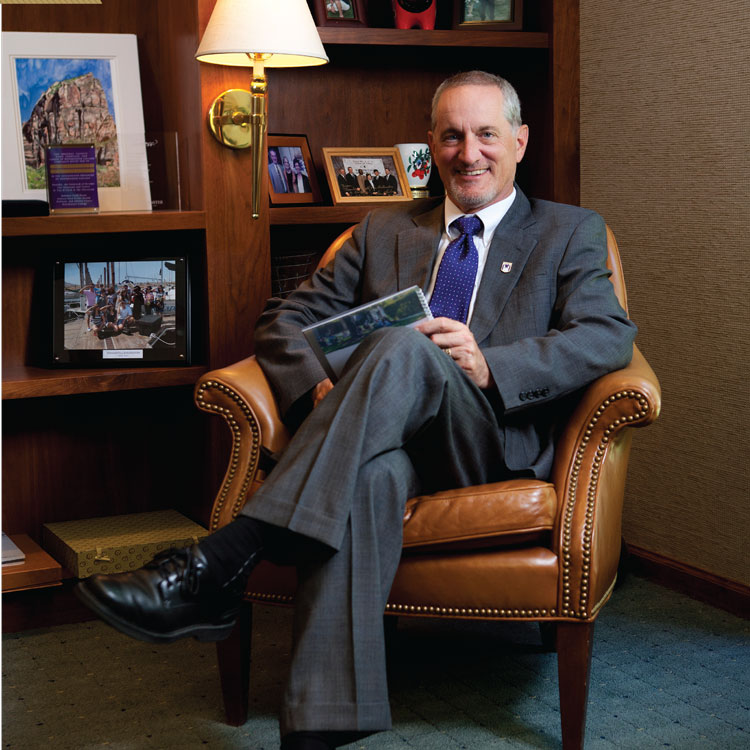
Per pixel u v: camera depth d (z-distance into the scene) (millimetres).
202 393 1715
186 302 2371
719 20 2104
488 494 1529
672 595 2285
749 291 2082
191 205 2410
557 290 1842
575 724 1517
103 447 2561
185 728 1660
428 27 2570
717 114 2127
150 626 1323
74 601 2223
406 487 1458
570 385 1644
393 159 2646
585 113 2535
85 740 1617
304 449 1417
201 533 2363
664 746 1562
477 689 1796
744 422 2119
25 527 2492
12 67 2326
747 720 1650
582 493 1543
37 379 2195
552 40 2535
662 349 2330
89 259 2365
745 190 2074
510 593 1508
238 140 2291
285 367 1771
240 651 1646
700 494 2248
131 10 2492
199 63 2244
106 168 2357
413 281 1970
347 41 2408
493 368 1634
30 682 1861
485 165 1926
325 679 1332
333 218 2463
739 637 2025
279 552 1468
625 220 2420
